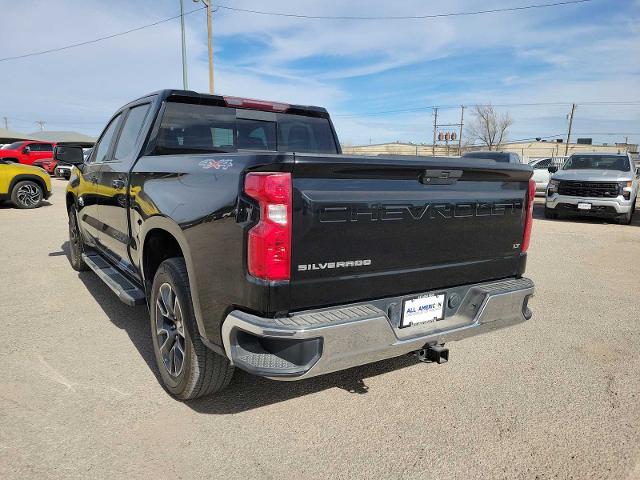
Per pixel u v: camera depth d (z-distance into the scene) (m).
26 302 4.95
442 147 72.25
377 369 3.66
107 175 4.23
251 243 2.24
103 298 5.10
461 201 2.88
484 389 3.37
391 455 2.59
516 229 3.24
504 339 4.31
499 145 62.56
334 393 3.26
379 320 2.41
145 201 3.27
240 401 3.11
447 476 2.44
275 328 2.18
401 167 2.49
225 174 2.44
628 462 2.58
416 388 3.36
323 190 2.30
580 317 4.93
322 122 4.68
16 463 2.42
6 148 22.34
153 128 3.68
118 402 3.04
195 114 3.87
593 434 2.84
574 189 12.53
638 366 3.78
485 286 3.10
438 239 2.80
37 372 3.41
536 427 2.90
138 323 4.39
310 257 2.30
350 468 2.47
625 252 8.50
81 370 3.46
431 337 2.69
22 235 8.80
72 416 2.86
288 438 2.72
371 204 2.47
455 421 2.95
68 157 5.29
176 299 2.92
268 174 2.19
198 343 2.78
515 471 2.49
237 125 4.09
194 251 2.62
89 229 5.20
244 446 2.63
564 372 3.65
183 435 2.71
